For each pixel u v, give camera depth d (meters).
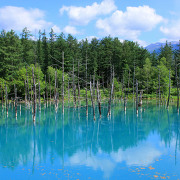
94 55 75.50
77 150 16.95
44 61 73.06
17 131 24.03
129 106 48.19
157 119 31.33
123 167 13.04
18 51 60.28
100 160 14.46
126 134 22.31
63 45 71.50
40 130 24.59
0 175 12.10
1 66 56.50
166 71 64.94
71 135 22.17
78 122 29.50
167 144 18.12
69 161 14.34
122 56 78.25
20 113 37.00
